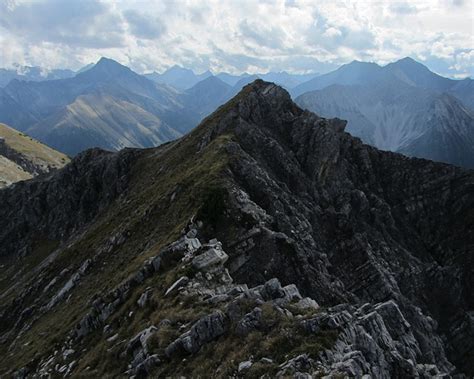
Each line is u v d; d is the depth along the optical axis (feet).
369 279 270.46
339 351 90.33
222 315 103.81
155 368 98.12
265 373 82.58
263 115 395.34
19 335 236.43
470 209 390.01
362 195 357.82
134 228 248.11
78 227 453.17
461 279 331.16
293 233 222.69
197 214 199.31
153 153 466.29
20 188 574.15
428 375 127.13
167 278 140.97
